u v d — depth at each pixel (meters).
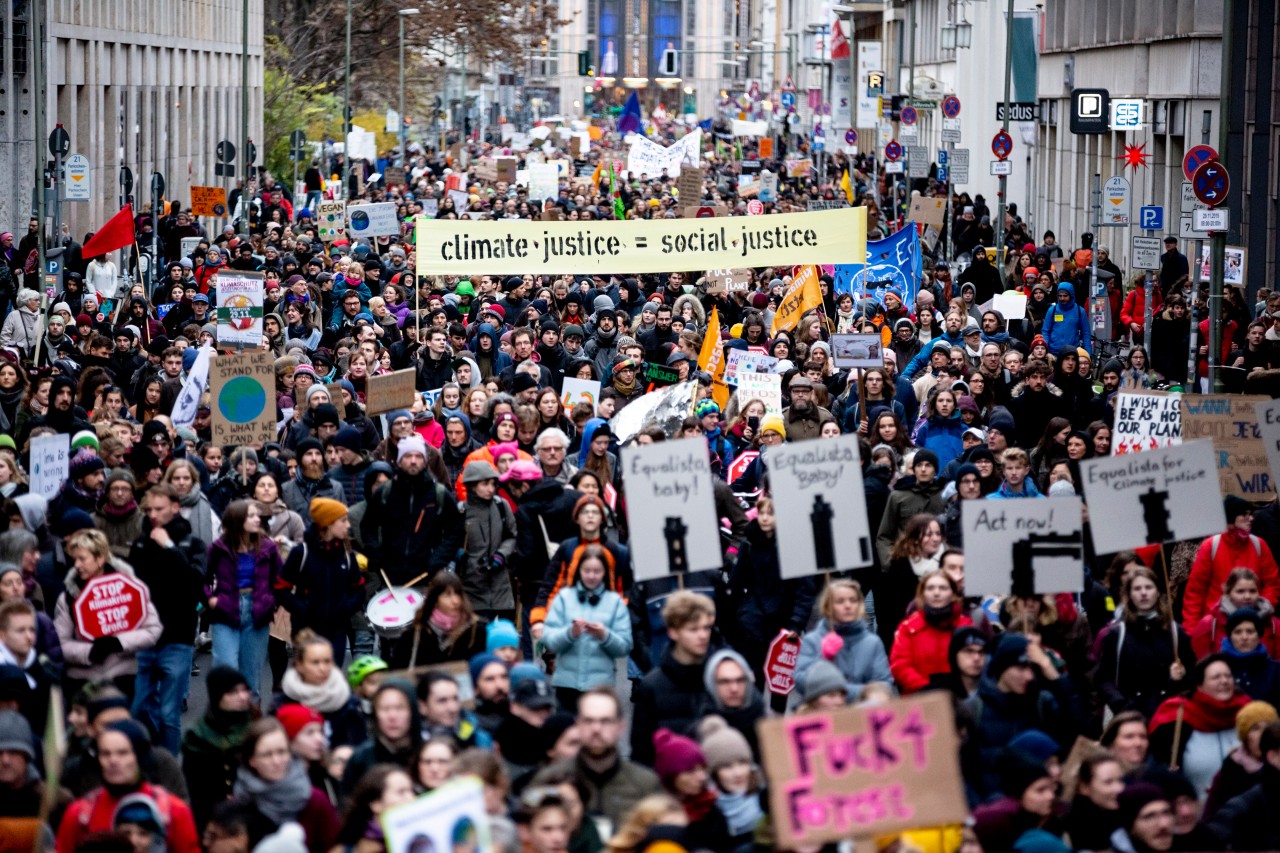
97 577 16.33
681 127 196.38
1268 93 49.88
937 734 10.68
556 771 11.39
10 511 18.03
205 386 25.59
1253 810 12.70
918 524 18.56
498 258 30.73
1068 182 79.06
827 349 29.70
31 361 32.78
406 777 11.39
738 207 65.31
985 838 11.77
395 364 32.50
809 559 16.22
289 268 45.00
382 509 18.80
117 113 78.75
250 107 106.12
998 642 14.47
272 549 18.03
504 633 14.99
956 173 66.19
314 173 80.31
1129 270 66.88
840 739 10.63
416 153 111.69
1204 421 21.36
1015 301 39.25
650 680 14.15
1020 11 84.94
